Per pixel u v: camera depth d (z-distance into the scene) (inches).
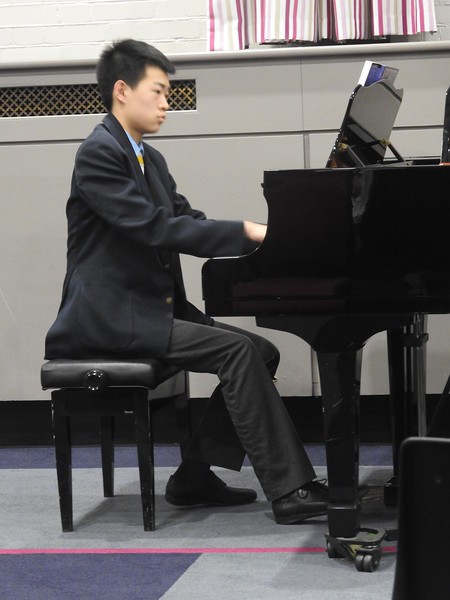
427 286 117.9
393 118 145.6
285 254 121.7
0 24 228.4
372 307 120.3
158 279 145.3
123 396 141.0
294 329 124.0
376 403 198.2
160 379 141.7
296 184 120.0
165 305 145.2
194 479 155.8
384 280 119.0
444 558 45.4
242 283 123.8
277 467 139.7
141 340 142.4
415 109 189.5
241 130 193.2
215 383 199.3
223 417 151.7
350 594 113.7
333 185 119.0
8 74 197.2
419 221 117.2
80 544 138.1
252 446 139.9
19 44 228.5
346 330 122.2
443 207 116.3
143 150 152.0
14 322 201.2
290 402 201.2
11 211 199.3
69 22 228.1
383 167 117.5
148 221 138.6
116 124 148.3
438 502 45.4
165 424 202.8
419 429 143.9
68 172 197.3
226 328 160.7
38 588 119.4
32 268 199.8
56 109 198.2
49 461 192.2
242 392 139.6
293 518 140.8
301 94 191.2
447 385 149.2
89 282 145.2
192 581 120.2
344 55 189.8
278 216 121.1
